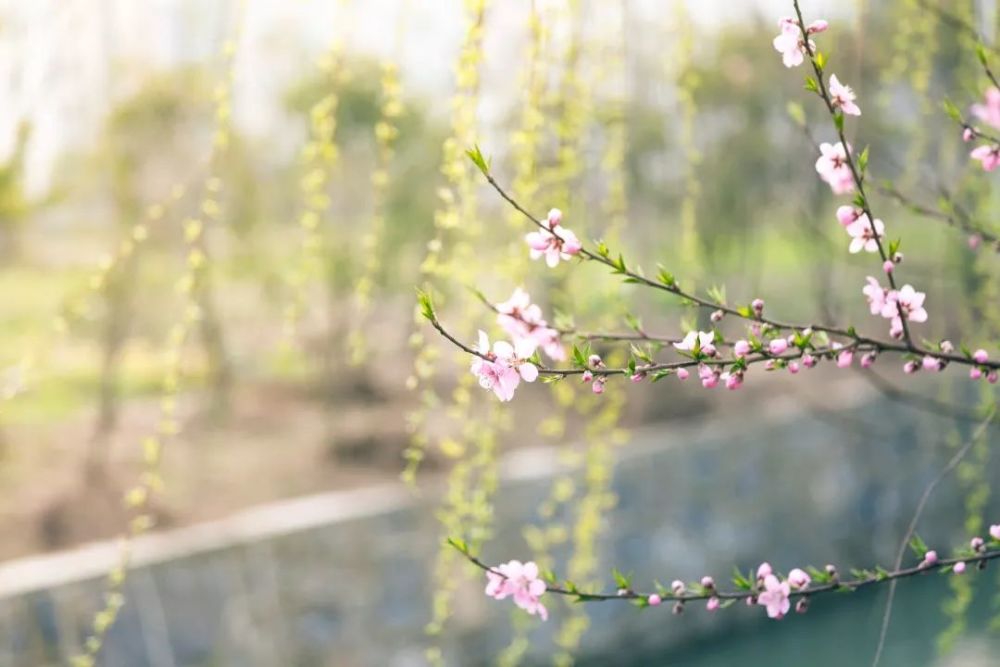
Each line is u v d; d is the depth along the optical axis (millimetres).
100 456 5328
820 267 4055
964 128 1649
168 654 4340
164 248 5387
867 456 7129
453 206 2355
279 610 4672
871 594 6926
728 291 7223
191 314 2672
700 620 6246
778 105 5875
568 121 2623
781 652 6141
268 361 6848
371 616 4945
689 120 3170
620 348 2539
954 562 1538
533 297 4168
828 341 1495
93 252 5176
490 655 5320
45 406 5902
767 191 6199
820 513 6953
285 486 5223
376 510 4973
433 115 5824
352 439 5797
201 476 5297
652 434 6402
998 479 7676
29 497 4828
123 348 5609
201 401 6348
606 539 5832
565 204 2658
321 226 5777
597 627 5766
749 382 7672
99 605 4199
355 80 5586
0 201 4367
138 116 4922
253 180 5863
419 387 6922
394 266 6406
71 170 4758
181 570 4410
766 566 1561
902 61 3121
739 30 5465
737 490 6512
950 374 7277
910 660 5809
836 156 1505
